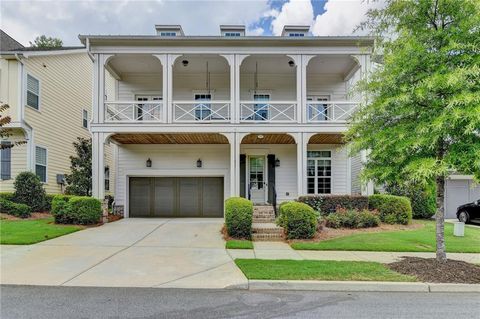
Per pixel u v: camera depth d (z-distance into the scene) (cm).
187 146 1548
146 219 1435
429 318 436
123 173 1530
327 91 1590
